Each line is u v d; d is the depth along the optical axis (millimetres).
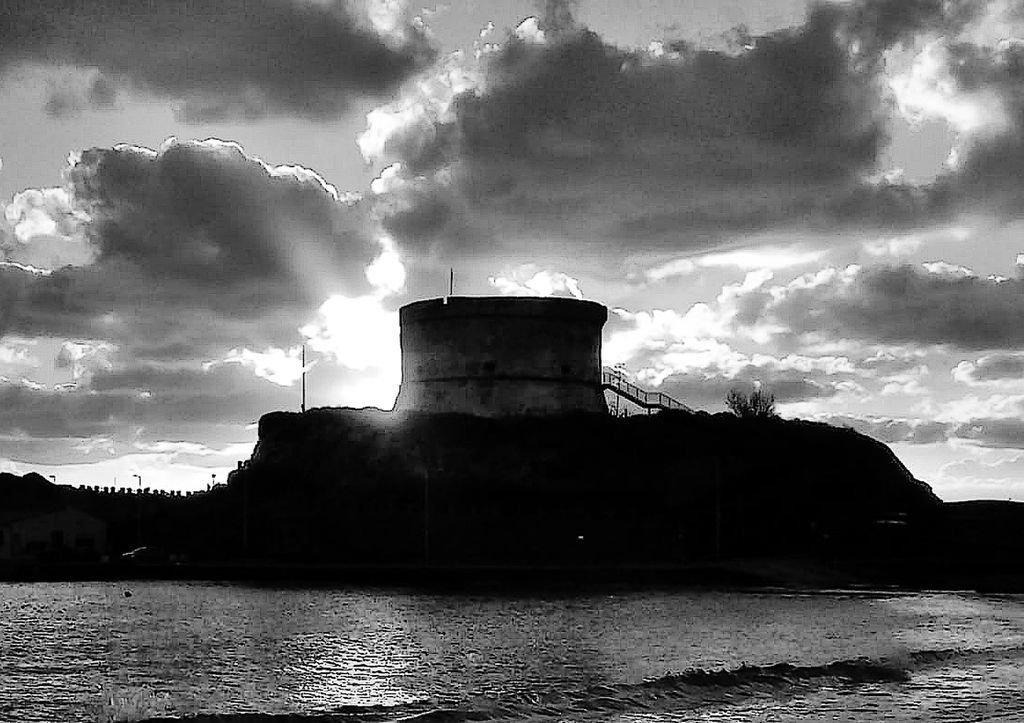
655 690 30000
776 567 78062
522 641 44844
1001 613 57000
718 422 102938
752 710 27719
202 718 26859
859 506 92250
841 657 38188
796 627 49562
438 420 100812
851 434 104875
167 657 41188
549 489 92312
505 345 102062
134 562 89250
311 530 92000
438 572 79000
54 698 31375
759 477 93562
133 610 61375
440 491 92938
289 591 73188
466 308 102875
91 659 40812
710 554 85500
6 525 100438
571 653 40781
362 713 27891
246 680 35062
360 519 91562
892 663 35469
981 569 78625
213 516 98812
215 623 53656
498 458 95875
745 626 50000
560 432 98375
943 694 30188
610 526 88250
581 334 104312
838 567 78625
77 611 61031
